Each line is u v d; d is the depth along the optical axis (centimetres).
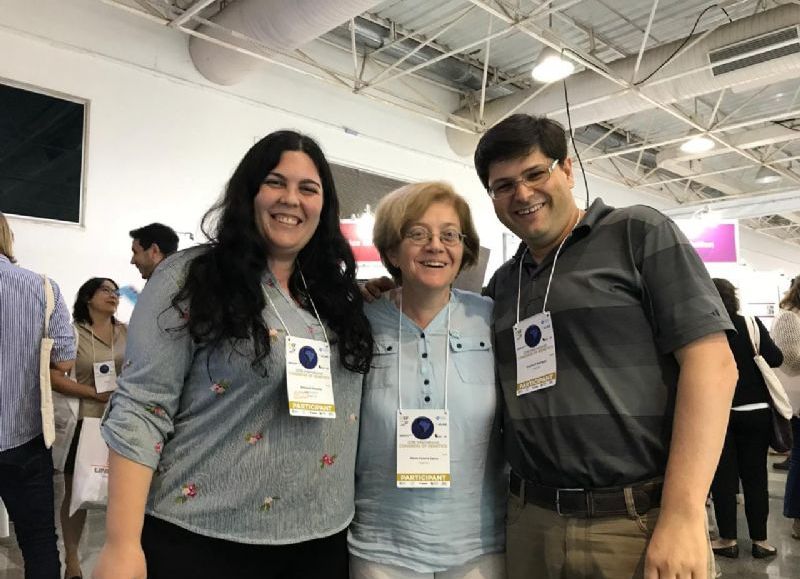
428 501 128
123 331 288
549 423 121
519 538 126
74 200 451
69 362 217
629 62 557
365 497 132
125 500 99
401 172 666
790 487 323
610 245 123
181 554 106
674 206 1062
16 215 425
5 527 323
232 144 535
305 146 125
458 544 128
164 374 106
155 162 488
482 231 736
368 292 150
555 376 121
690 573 98
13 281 200
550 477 120
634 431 113
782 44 471
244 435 110
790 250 1441
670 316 111
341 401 124
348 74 618
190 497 108
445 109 711
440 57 523
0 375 192
